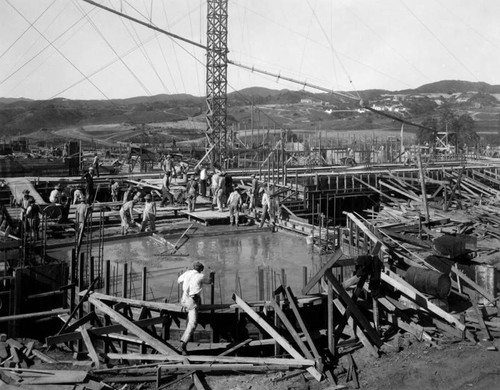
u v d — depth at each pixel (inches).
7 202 1222.9
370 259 612.1
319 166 2023.9
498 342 605.9
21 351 584.1
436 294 648.4
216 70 2011.6
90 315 587.8
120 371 530.9
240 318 593.0
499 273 790.5
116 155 2444.6
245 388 500.4
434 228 1144.8
